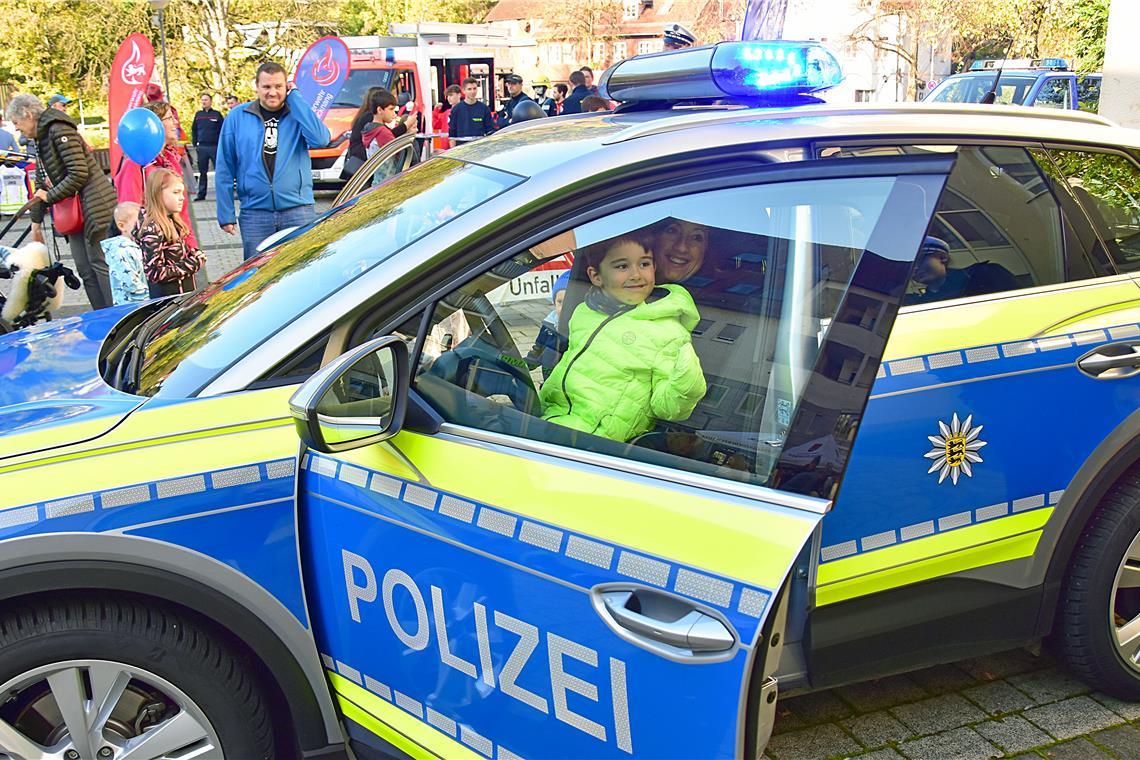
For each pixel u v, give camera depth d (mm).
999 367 2275
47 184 7117
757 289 1842
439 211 2098
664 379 1898
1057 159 2459
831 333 1656
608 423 1905
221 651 1968
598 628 1678
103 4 34438
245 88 33594
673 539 1643
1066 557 2467
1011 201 2395
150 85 8797
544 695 1771
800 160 1861
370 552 1908
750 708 1556
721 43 2289
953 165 1649
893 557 2215
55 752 1929
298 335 1973
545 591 1736
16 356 2475
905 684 2867
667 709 1619
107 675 1902
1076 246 2455
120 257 5734
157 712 1990
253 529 1906
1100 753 2535
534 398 1947
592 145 2045
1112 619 2576
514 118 9102
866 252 1664
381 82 19109
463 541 1818
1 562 1763
